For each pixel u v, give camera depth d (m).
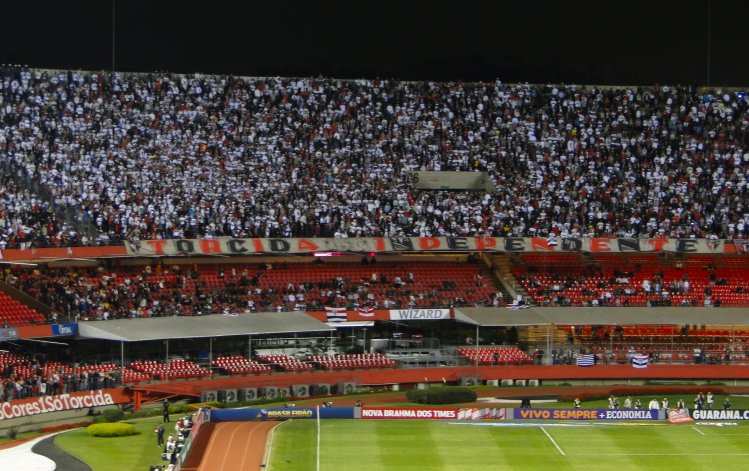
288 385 99.19
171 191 107.69
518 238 112.19
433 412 92.31
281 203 110.38
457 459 78.44
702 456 80.25
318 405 96.81
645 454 80.75
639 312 110.94
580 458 79.25
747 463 78.31
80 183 104.81
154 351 99.19
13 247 93.25
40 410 84.06
